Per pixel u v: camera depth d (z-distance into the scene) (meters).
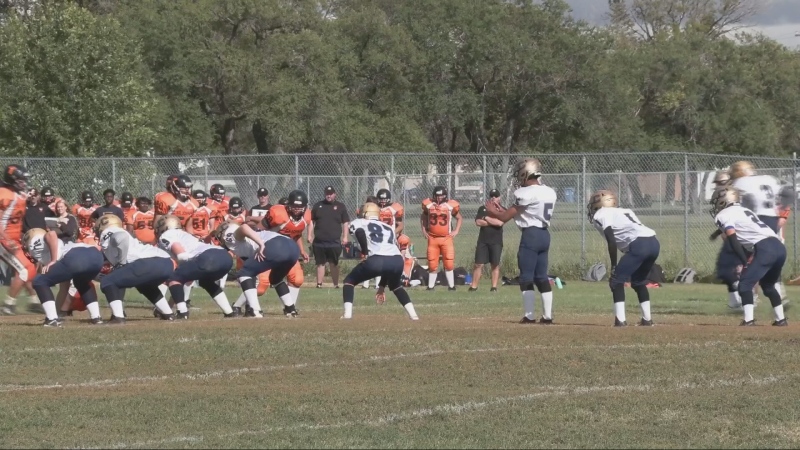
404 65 81.19
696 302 28.00
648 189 53.19
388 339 17.92
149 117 57.50
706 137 93.50
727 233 19.61
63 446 11.37
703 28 116.94
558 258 40.38
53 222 28.59
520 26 82.69
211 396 13.84
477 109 81.31
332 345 17.42
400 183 49.72
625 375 15.04
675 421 12.40
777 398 13.51
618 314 19.75
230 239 22.55
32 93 50.53
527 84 82.12
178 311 21.62
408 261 35.28
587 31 82.50
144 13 70.62
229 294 30.61
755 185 23.11
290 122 72.94
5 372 15.60
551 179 50.81
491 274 34.91
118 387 14.52
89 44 51.44
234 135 80.75
